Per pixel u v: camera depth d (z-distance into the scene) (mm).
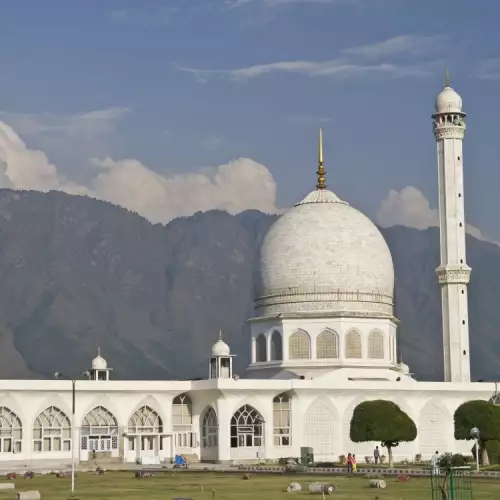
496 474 155000
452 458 113312
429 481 142500
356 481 144875
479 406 186625
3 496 121000
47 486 139750
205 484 140625
